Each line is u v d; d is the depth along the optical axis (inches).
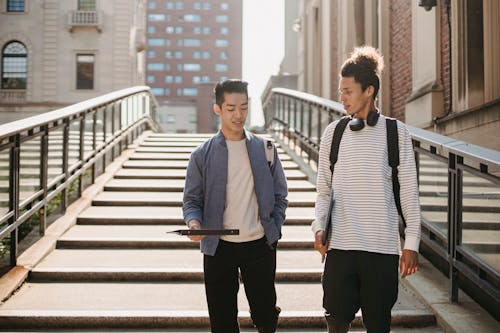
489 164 139.7
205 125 3846.0
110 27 1264.8
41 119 223.3
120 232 248.1
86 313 163.0
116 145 423.5
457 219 164.4
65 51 1254.3
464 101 271.4
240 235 125.3
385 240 108.3
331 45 605.0
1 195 188.4
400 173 111.0
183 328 163.0
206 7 4685.0
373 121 112.2
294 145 450.9
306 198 307.4
